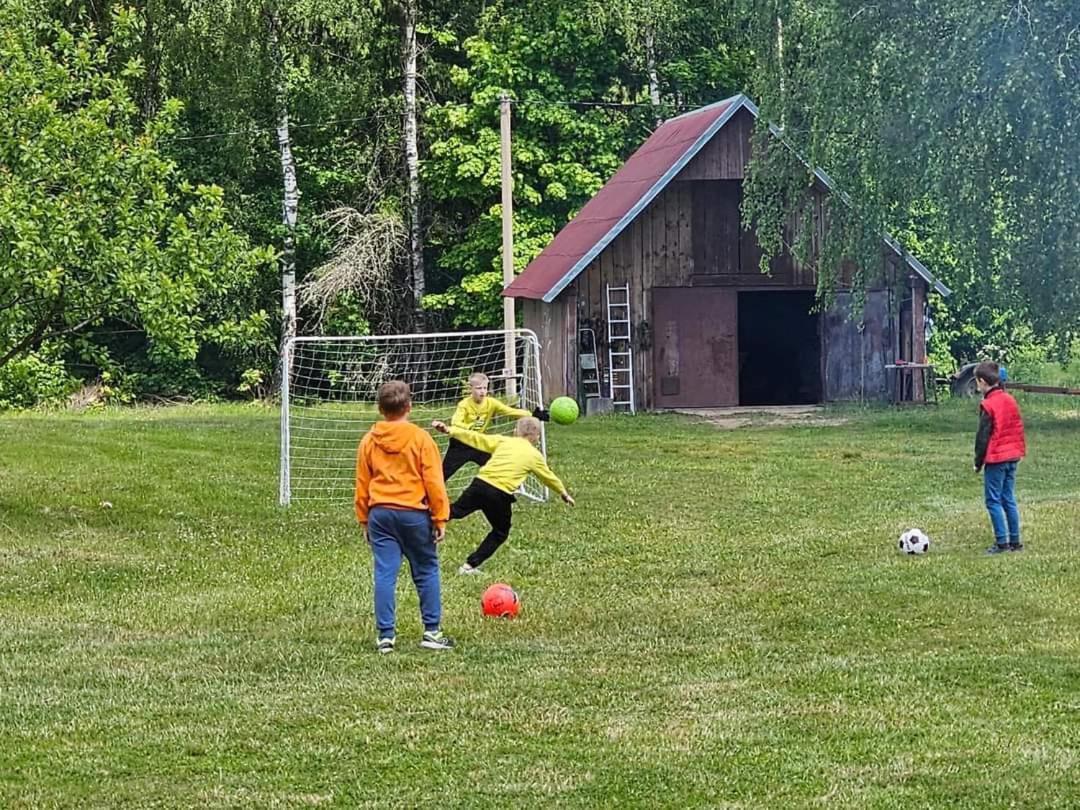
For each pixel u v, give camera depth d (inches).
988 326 1385.3
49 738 299.3
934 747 287.3
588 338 1163.9
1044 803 255.8
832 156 967.6
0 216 556.7
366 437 381.7
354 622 421.1
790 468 783.7
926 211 1149.1
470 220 1589.6
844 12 911.0
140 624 422.6
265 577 502.9
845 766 276.1
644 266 1168.8
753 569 498.6
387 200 1509.6
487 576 492.7
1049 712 312.0
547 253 1288.1
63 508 648.4
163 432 933.2
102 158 600.4
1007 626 398.3
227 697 331.9
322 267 1465.3
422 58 1540.4
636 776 271.3
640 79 1561.3
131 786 268.4
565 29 1496.1
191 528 612.7
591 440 936.3
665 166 1155.9
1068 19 803.4
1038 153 838.5
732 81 1542.8
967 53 837.2
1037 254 884.6
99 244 593.3
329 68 1462.8
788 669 354.0
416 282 1520.7
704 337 1179.9
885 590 450.0
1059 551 505.4
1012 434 506.9
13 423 1015.6
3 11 618.8
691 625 410.0
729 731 299.7
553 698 328.5
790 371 1310.3
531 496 679.7
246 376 1480.1
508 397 1010.1
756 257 1179.3
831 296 1053.2
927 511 627.5
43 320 609.0
